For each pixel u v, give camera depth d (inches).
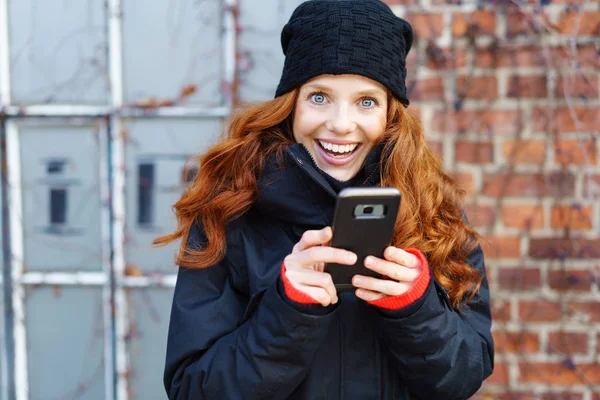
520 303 58.1
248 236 38.4
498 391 58.6
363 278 31.6
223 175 40.6
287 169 37.7
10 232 65.2
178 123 64.6
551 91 56.8
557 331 57.9
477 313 41.0
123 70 64.7
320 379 36.0
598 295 57.4
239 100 63.7
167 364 36.6
